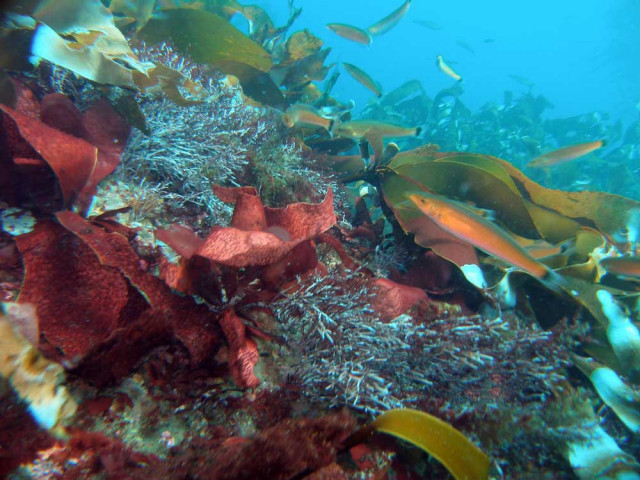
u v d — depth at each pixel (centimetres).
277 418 29
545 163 95
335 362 33
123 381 25
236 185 53
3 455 19
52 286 25
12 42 35
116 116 39
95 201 37
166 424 25
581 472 37
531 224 55
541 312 53
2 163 30
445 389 39
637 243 64
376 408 32
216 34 65
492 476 35
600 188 163
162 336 25
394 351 37
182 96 48
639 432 43
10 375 19
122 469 21
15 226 29
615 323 48
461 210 44
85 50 37
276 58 89
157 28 63
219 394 28
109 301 25
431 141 160
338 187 66
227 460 21
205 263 28
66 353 23
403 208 53
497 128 186
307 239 31
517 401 41
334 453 23
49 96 33
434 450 25
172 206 44
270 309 32
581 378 48
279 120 70
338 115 83
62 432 21
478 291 49
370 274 45
